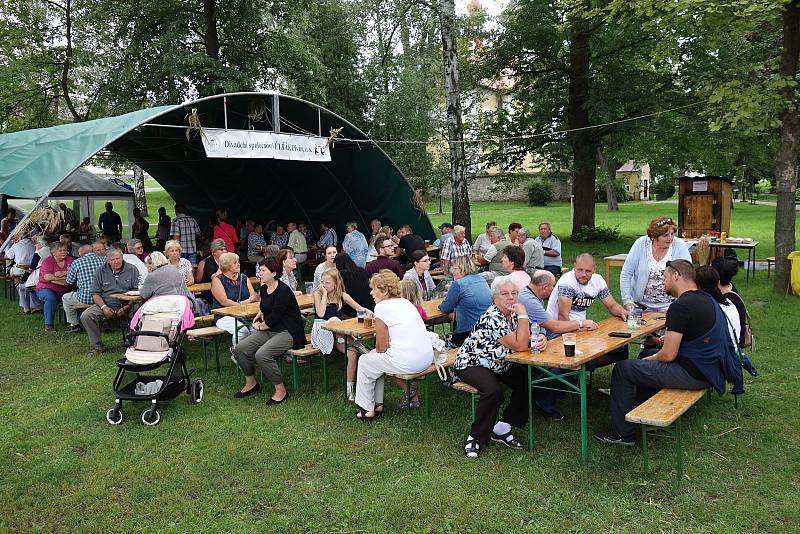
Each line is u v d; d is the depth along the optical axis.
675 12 9.77
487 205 39.34
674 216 29.50
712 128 10.15
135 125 8.68
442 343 5.41
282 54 20.08
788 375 6.13
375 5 18.80
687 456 4.47
